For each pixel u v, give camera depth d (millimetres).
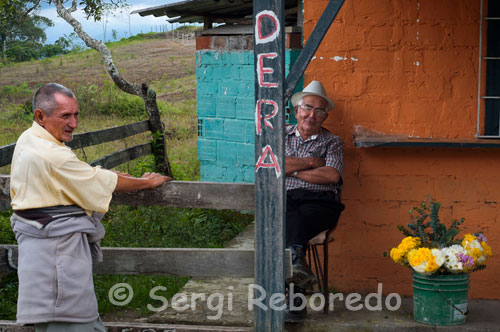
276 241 3723
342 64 4961
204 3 7859
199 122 8281
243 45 7730
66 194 3115
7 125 16031
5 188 3721
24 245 3092
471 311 4691
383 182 5027
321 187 4633
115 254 3758
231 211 7914
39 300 3029
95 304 3215
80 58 32562
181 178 9664
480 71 4867
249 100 7746
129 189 3453
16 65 31562
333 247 5137
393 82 4938
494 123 4898
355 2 4898
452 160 4953
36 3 11883
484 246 4367
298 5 7391
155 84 24656
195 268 3768
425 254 4211
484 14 4801
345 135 5031
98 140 7488
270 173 3697
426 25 4863
